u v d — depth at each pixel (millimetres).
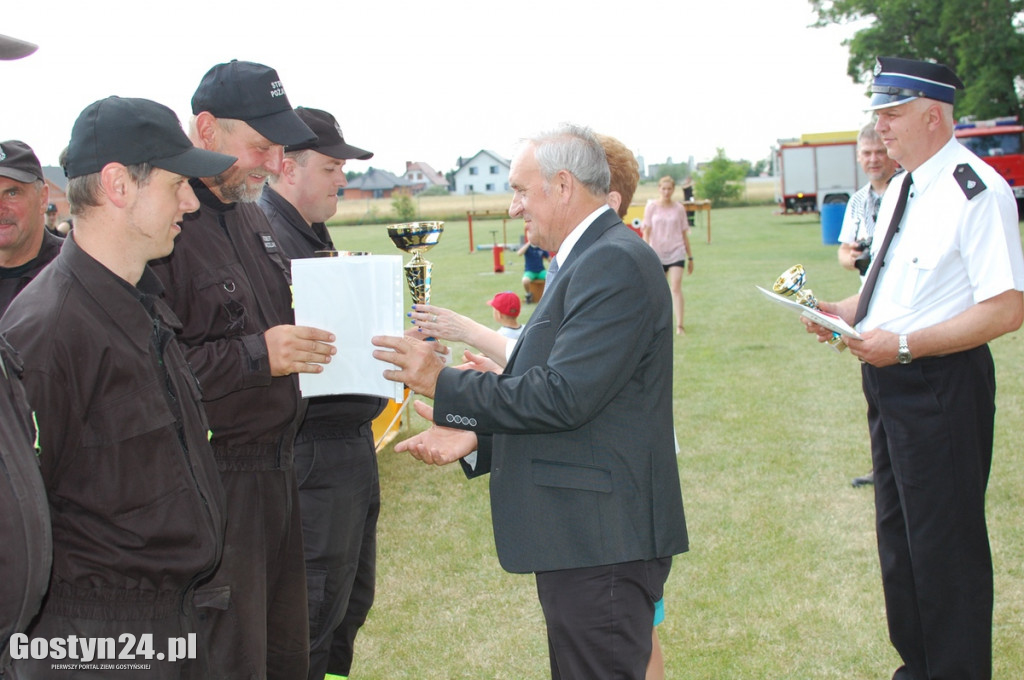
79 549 1763
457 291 14773
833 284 13359
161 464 1805
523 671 3250
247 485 2287
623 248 2166
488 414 2127
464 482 5344
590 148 2285
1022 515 4371
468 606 3758
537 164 2289
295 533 2475
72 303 1705
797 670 3146
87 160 1718
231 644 2221
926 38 32375
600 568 2229
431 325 2865
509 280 16359
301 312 2242
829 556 4035
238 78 2289
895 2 32219
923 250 2781
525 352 2289
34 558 1434
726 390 7219
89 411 1728
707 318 11047
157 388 1810
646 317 2154
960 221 2680
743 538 4254
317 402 2781
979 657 2785
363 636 3523
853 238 4578
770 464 5320
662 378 2273
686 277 15641
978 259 2643
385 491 5195
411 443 2617
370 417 2957
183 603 1905
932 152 2781
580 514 2209
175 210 1807
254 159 2326
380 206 58250
